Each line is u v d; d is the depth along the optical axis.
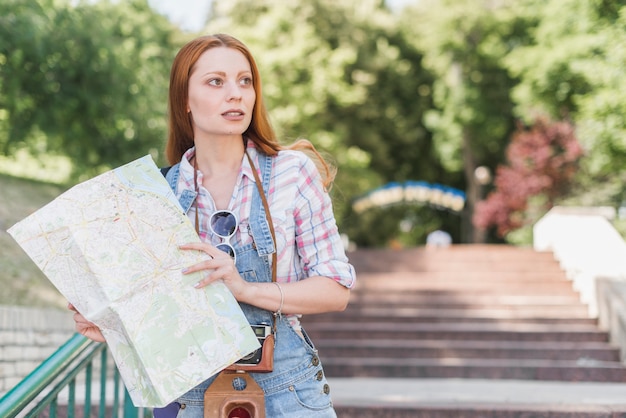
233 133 1.97
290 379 1.94
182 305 1.78
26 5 9.33
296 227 2.00
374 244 28.19
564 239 10.79
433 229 29.27
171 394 1.71
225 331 1.79
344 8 23.27
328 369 7.59
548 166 15.84
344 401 5.37
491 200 17.28
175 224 1.83
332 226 2.04
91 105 10.10
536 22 21.23
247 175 2.00
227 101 1.96
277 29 20.55
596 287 8.82
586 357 7.80
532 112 16.69
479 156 25.91
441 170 28.69
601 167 11.58
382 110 25.47
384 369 7.53
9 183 10.30
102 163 11.23
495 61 24.31
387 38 25.98
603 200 14.91
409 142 26.75
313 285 1.93
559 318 8.91
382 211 27.75
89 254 1.77
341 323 9.24
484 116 24.64
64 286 1.78
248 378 1.88
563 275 10.45
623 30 10.00
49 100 9.95
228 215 1.96
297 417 1.93
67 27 9.85
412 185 25.62
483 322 9.06
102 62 10.11
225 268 1.83
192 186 2.02
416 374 7.49
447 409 5.11
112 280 1.75
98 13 10.56
